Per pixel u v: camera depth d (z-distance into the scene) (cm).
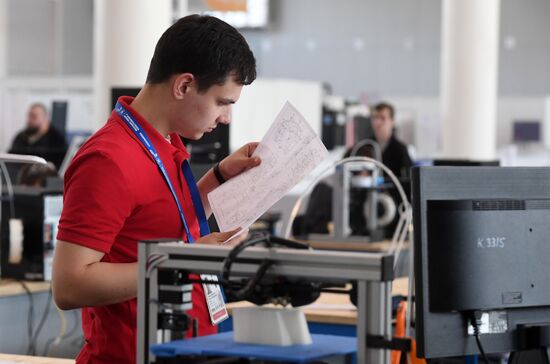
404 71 1617
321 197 698
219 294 215
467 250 181
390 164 865
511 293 186
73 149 718
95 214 195
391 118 873
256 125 968
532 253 190
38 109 905
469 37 1066
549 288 192
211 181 225
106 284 194
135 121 209
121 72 745
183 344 156
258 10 1661
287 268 151
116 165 199
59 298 196
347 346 156
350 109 1093
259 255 153
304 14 1656
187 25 205
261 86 966
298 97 987
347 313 340
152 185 205
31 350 454
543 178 192
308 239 669
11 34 1534
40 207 447
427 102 1134
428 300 177
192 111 207
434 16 1602
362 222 667
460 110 1071
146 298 161
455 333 181
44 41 1580
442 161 568
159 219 207
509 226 187
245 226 202
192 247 157
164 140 211
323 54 1652
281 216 795
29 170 548
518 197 189
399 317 257
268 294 155
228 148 559
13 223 452
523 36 1562
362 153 831
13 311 444
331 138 1009
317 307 354
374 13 1628
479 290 182
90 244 195
